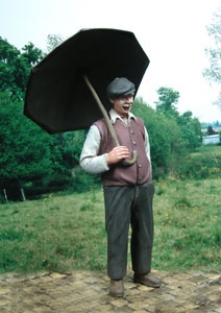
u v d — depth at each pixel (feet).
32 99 11.30
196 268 14.42
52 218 22.63
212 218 20.43
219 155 26.03
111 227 12.01
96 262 15.58
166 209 22.34
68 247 17.78
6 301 12.38
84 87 12.26
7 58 26.48
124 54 11.75
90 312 11.44
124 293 12.40
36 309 11.78
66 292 12.88
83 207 24.34
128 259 16.29
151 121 26.04
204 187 24.97
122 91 11.71
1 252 16.88
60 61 10.98
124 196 11.87
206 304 11.58
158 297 12.13
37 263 15.55
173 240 17.84
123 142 11.82
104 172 11.96
